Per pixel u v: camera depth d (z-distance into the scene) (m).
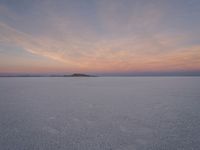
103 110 5.80
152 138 3.29
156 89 13.61
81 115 5.11
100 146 2.93
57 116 4.99
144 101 7.59
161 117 4.83
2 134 3.48
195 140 3.16
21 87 16.69
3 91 12.40
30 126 4.03
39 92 11.76
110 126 4.05
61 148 2.85
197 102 7.18
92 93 11.02
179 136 3.37
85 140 3.20
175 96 9.10
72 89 14.32
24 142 3.08
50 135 3.45
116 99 8.27
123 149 2.83
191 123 4.21
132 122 4.36
